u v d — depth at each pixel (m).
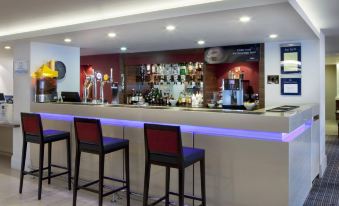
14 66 5.60
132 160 4.01
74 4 3.55
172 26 4.00
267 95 5.62
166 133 2.96
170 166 2.99
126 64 7.69
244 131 3.22
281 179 3.05
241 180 3.26
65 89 5.99
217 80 6.97
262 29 4.22
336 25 4.79
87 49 6.64
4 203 3.88
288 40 5.25
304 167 3.85
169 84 7.37
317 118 4.93
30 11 3.89
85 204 3.85
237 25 3.92
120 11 3.87
